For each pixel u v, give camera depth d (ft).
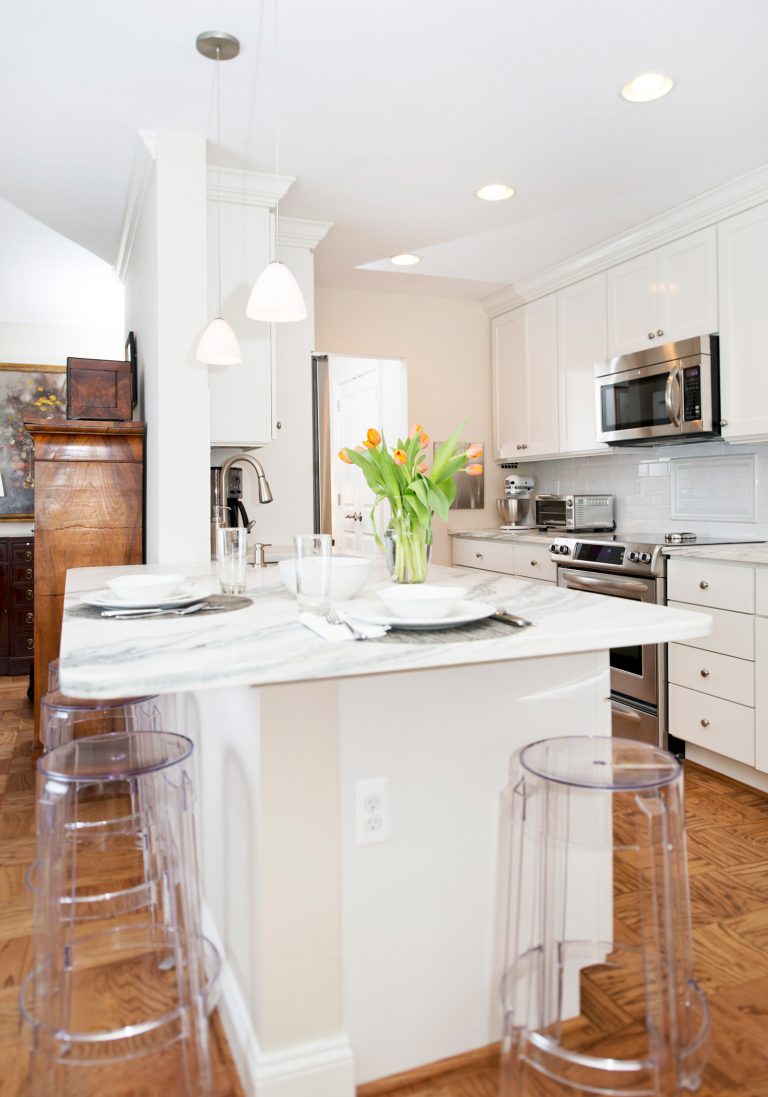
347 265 13.12
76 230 11.81
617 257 12.06
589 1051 4.76
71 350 17.60
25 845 7.90
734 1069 4.65
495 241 12.01
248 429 9.70
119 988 5.42
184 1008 4.33
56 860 4.31
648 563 10.16
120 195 10.42
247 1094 4.31
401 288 14.53
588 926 5.08
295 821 4.20
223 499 9.51
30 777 9.87
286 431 11.30
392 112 8.05
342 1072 4.30
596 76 7.41
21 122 8.25
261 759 4.11
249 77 7.34
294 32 6.61
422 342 15.10
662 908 4.40
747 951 5.96
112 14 6.32
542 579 12.44
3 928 6.29
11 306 16.11
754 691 8.84
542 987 4.54
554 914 4.74
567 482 14.85
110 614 4.51
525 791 4.39
